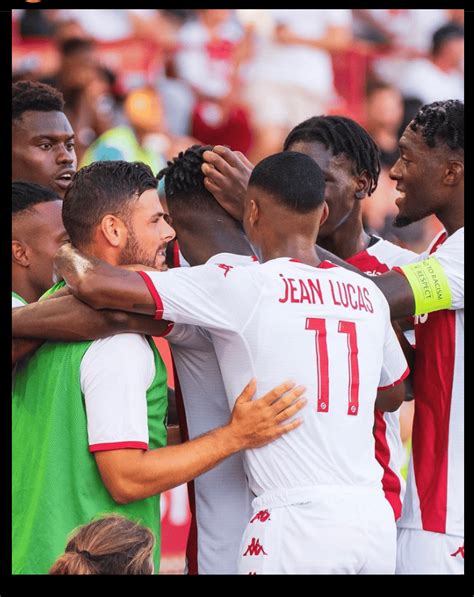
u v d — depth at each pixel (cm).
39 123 1505
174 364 1162
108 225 1079
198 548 1123
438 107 1261
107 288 1020
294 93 2806
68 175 1530
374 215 2703
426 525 1219
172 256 1277
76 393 1049
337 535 996
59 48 2647
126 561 1057
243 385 1037
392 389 1151
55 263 1072
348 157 1298
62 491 1051
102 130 2638
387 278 1206
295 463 1015
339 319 1045
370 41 2888
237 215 1174
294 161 1072
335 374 1030
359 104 2869
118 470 1019
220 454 1019
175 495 1983
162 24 2725
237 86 2773
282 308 1028
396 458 1296
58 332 1048
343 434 1027
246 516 1116
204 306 1023
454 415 1232
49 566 1043
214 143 2741
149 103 2678
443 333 1247
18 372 1113
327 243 1391
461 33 2919
